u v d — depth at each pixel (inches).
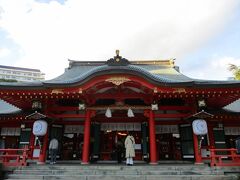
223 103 732.7
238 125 745.6
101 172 511.2
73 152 762.8
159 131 755.4
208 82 616.7
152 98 646.5
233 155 562.6
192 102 655.1
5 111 802.2
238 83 588.4
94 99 673.0
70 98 662.5
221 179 489.1
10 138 777.6
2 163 540.1
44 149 624.7
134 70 605.6
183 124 724.7
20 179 488.4
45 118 626.5
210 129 718.5
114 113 770.2
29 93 621.6
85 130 642.2
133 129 783.1
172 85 604.4
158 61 1061.8
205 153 682.8
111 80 609.6
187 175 495.5
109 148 783.7
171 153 753.0
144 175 490.6
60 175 493.4
